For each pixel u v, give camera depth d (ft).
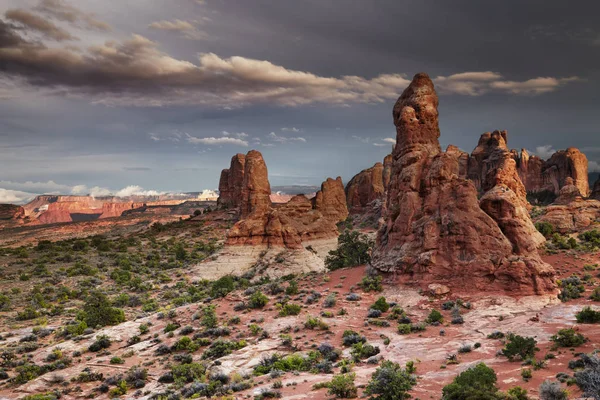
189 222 622.54
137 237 584.81
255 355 167.53
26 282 352.69
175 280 361.10
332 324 189.37
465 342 156.35
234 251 370.53
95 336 213.25
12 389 167.63
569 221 336.70
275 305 217.97
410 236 227.40
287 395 124.36
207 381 149.69
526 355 129.80
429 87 255.09
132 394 153.28
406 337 168.55
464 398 98.32
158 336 203.00
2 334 232.53
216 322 206.18
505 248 202.18
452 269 206.80
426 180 233.76
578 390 100.22
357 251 303.27
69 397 157.38
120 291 332.39
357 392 119.03
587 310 159.94
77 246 525.75
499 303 187.73
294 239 373.61
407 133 248.73
